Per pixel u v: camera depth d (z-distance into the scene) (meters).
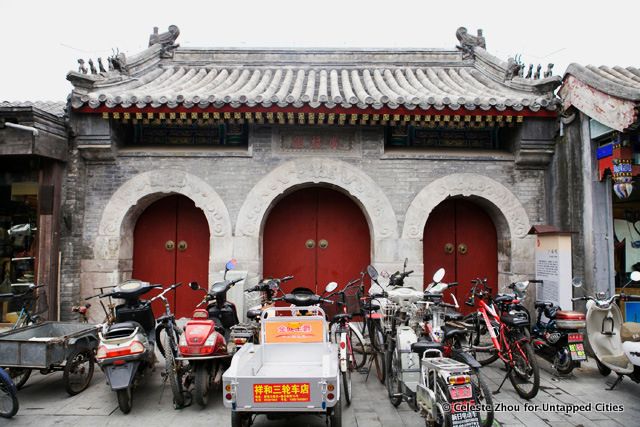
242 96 7.70
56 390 6.16
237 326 6.31
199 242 9.19
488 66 10.80
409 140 9.14
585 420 5.20
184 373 5.63
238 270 8.42
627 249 8.96
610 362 6.23
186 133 9.09
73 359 5.94
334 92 8.94
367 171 8.66
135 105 7.79
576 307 7.77
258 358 5.23
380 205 8.60
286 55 11.60
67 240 8.28
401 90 9.20
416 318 6.02
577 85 7.73
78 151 8.42
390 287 7.50
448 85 9.96
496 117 8.08
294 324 5.53
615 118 6.89
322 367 5.03
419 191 8.66
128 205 8.55
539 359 7.50
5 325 8.24
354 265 9.26
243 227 8.52
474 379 4.89
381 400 5.79
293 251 9.27
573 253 7.96
